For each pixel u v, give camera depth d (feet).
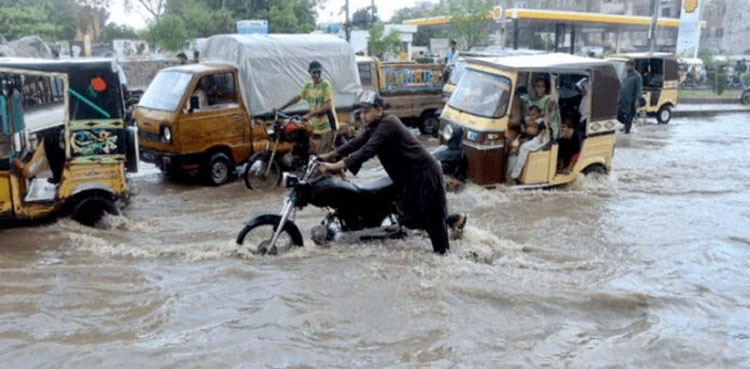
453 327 16.66
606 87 33.91
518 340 16.10
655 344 15.97
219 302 17.98
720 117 74.90
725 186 35.55
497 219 28.19
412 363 14.75
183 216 28.53
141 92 56.49
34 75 25.29
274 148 33.88
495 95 31.96
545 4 203.72
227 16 117.70
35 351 14.83
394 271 20.42
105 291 18.81
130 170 27.40
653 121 69.87
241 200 31.96
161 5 134.31
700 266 22.18
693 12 97.14
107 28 150.92
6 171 24.40
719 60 122.01
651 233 26.37
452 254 22.33
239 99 35.96
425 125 54.65
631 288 19.84
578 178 34.27
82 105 25.03
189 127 34.24
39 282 19.40
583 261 22.61
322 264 20.99
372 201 22.48
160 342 15.52
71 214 25.76
